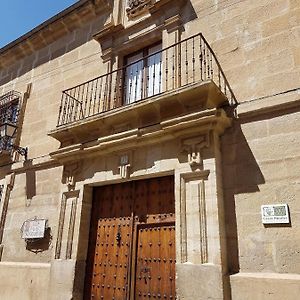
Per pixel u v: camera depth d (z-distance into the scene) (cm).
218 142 436
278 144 390
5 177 719
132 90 613
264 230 369
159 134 474
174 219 460
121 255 495
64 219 557
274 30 450
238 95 447
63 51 766
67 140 605
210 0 544
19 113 768
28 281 561
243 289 354
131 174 507
